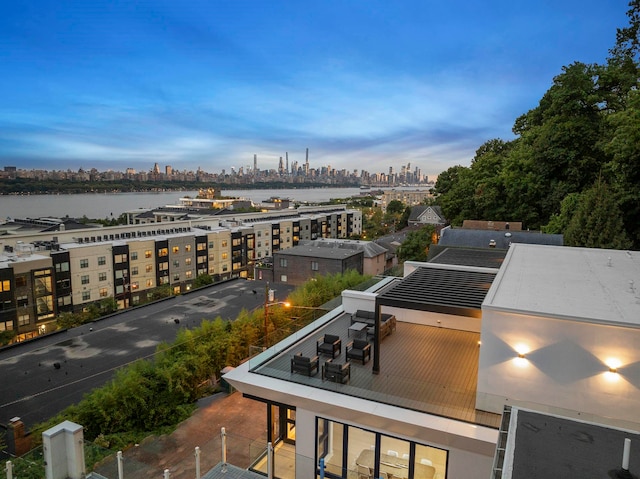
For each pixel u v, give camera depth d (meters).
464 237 33.44
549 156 38.91
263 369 14.20
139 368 23.22
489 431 10.62
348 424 12.48
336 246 68.25
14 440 19.66
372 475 12.01
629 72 38.50
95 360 30.58
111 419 20.69
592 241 28.92
